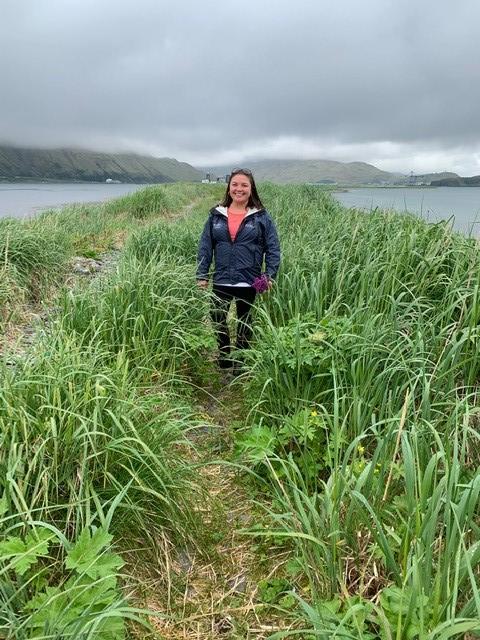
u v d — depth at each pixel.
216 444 3.77
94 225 13.10
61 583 2.14
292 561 2.58
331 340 3.70
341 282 4.77
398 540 2.28
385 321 3.97
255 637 2.27
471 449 3.13
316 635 1.95
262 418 3.46
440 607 1.93
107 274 5.62
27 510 2.22
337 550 2.45
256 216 4.84
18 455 2.45
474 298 3.71
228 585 2.57
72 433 2.65
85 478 2.55
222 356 5.15
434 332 3.83
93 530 2.28
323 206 13.60
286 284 5.06
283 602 2.41
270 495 3.02
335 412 2.79
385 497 2.63
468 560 1.82
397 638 1.79
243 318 5.01
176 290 5.27
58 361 3.13
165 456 3.01
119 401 2.95
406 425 3.04
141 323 4.51
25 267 7.31
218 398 4.58
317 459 3.27
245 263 4.86
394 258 4.82
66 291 5.06
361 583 2.24
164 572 2.59
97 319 4.58
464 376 3.65
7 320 5.92
